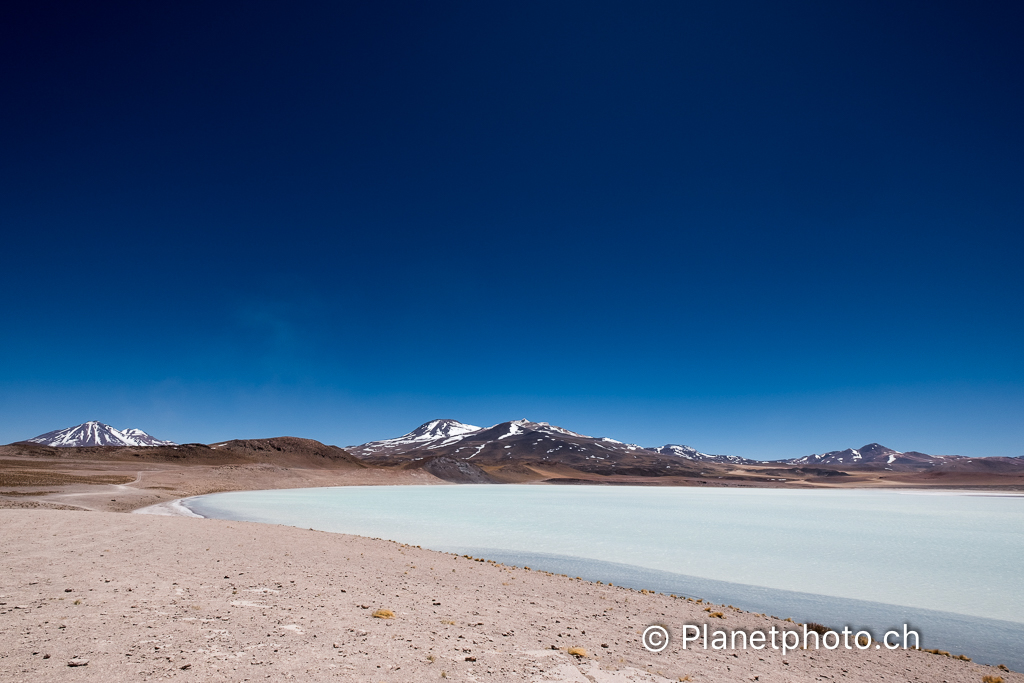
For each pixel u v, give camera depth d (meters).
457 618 9.35
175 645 6.41
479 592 12.27
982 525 43.22
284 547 16.66
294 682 5.43
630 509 57.88
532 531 32.84
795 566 21.95
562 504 65.44
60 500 34.41
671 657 8.41
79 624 7.06
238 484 89.75
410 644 7.36
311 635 7.35
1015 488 183.75
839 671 8.83
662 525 39.12
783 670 8.46
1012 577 20.16
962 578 19.95
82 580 9.93
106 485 53.09
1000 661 11.08
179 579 10.59
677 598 14.59
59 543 14.17
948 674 9.41
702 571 20.45
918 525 42.69
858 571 21.05
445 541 27.02
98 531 16.91
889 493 142.50
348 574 12.86
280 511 42.59
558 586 14.39
